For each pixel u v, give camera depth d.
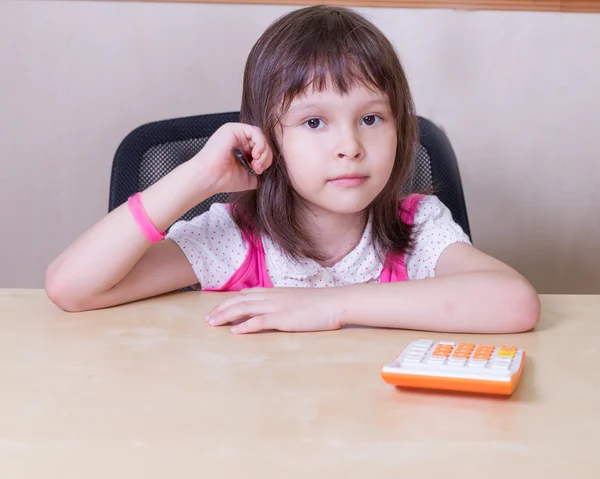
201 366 0.68
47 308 0.94
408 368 0.61
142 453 0.49
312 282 1.14
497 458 0.49
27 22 1.93
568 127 2.00
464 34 1.95
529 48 1.96
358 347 0.75
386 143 1.01
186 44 1.94
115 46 1.94
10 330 0.82
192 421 0.55
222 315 0.85
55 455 0.49
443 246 1.14
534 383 0.64
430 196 1.24
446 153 1.30
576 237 2.06
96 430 0.53
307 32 1.01
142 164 1.27
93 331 0.82
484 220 2.04
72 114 1.97
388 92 1.01
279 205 1.09
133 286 0.99
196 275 1.10
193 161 1.02
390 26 1.94
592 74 1.98
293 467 0.47
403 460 0.48
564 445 0.51
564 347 0.76
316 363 0.69
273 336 0.80
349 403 0.58
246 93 1.13
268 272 1.15
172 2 1.92
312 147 1.00
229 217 1.18
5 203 2.02
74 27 1.94
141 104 1.97
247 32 1.93
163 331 0.82
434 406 0.58
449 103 1.98
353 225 1.15
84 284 0.93
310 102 0.99
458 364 0.62
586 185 2.04
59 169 2.00
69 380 0.64
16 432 0.53
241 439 0.51
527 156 2.01
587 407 0.58
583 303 0.97
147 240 0.97
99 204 2.01
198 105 1.97
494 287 0.84
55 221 2.02
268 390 0.61
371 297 0.85
